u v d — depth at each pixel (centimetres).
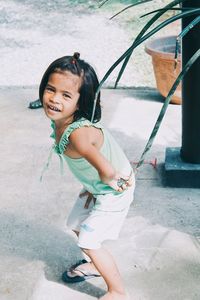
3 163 308
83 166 174
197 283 202
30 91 440
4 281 206
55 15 662
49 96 164
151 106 398
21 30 616
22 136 347
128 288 200
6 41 583
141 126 360
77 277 203
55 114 164
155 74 397
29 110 395
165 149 312
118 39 572
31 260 218
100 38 579
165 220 244
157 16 154
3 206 261
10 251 225
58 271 211
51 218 249
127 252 220
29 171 297
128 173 180
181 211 251
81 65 163
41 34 601
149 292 198
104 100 412
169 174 271
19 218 250
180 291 198
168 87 390
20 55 539
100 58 523
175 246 223
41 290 201
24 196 270
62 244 229
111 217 180
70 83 161
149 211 252
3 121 374
